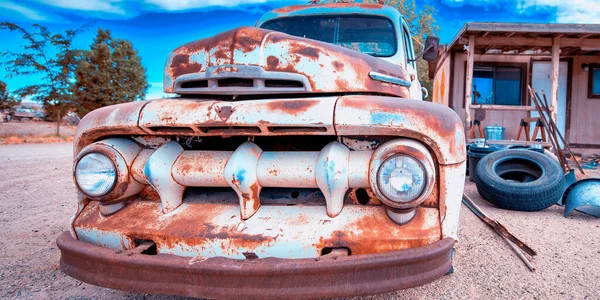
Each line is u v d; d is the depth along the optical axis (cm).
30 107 4691
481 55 1000
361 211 193
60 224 419
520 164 502
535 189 445
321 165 188
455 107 1002
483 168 494
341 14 371
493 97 1010
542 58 1003
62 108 2483
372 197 197
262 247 182
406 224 186
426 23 2103
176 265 169
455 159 189
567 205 441
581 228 391
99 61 2833
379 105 185
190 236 189
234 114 190
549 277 273
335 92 213
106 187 205
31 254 328
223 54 211
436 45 345
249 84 212
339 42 360
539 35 841
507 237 330
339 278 164
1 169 862
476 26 800
